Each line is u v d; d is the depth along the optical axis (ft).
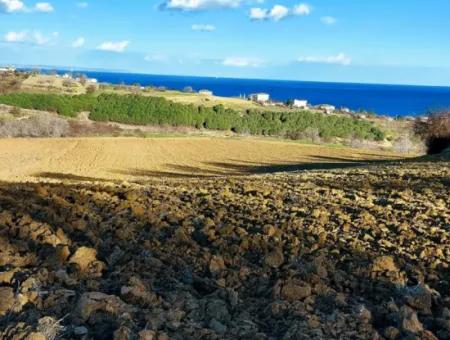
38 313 16.19
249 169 134.62
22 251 24.03
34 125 206.90
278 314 17.15
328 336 15.38
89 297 16.35
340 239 28.94
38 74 386.32
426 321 17.42
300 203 41.34
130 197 41.88
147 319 15.58
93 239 26.09
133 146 183.21
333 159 163.84
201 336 15.19
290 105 417.49
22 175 107.45
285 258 24.57
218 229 30.30
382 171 72.84
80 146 177.78
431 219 35.24
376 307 18.06
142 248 25.13
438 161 95.20
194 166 140.67
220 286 20.13
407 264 24.00
